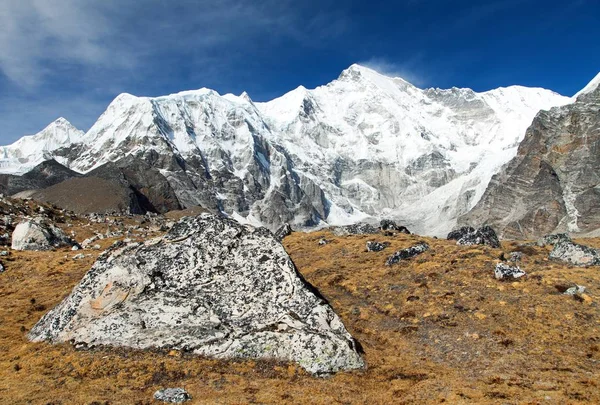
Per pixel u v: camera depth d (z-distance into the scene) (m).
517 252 53.41
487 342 36.34
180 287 38.88
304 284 39.84
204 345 34.44
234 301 38.00
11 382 29.52
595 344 34.25
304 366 33.00
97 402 26.44
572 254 50.84
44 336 36.53
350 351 34.03
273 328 35.97
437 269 50.81
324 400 27.92
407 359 35.56
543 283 43.41
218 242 41.66
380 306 45.78
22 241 73.06
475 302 42.62
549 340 35.50
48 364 32.16
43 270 58.88
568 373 30.42
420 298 45.41
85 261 63.50
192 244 41.41
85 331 35.69
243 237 42.31
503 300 41.91
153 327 35.81
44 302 46.84
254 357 33.91
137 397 27.64
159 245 41.44
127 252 40.75
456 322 40.12
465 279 47.22
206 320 36.50
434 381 30.80
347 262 60.00
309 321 36.34
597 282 43.03
